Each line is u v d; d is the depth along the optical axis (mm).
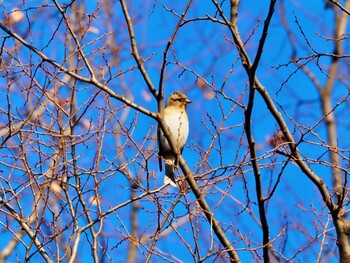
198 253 10875
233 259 11500
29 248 10594
